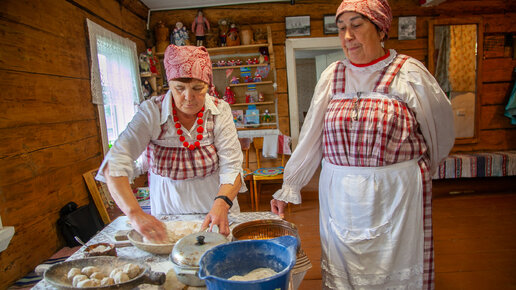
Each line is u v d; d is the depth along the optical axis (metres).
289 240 0.77
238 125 4.33
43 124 2.00
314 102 1.29
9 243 1.69
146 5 4.01
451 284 2.07
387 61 1.13
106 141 2.77
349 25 1.09
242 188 1.27
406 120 1.11
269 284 0.60
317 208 3.66
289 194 1.40
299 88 8.80
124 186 1.03
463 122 4.22
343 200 1.19
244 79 4.27
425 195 1.15
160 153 1.23
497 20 4.12
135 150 1.14
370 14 1.05
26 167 1.83
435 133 1.17
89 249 0.98
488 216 3.20
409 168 1.14
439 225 3.03
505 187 4.11
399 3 4.13
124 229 1.19
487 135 4.30
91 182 2.44
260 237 1.04
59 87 2.19
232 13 4.17
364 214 1.15
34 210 1.88
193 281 0.76
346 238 1.18
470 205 3.53
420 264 1.16
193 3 4.03
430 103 1.11
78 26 2.48
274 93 4.27
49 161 2.04
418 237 1.14
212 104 1.25
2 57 1.71
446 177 3.88
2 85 1.69
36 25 1.98
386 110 1.10
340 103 1.19
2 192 1.66
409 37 4.16
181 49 1.05
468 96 4.18
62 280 0.78
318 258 2.50
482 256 2.41
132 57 3.45
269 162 4.38
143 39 3.97
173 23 4.20
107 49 2.88
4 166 1.68
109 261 0.84
